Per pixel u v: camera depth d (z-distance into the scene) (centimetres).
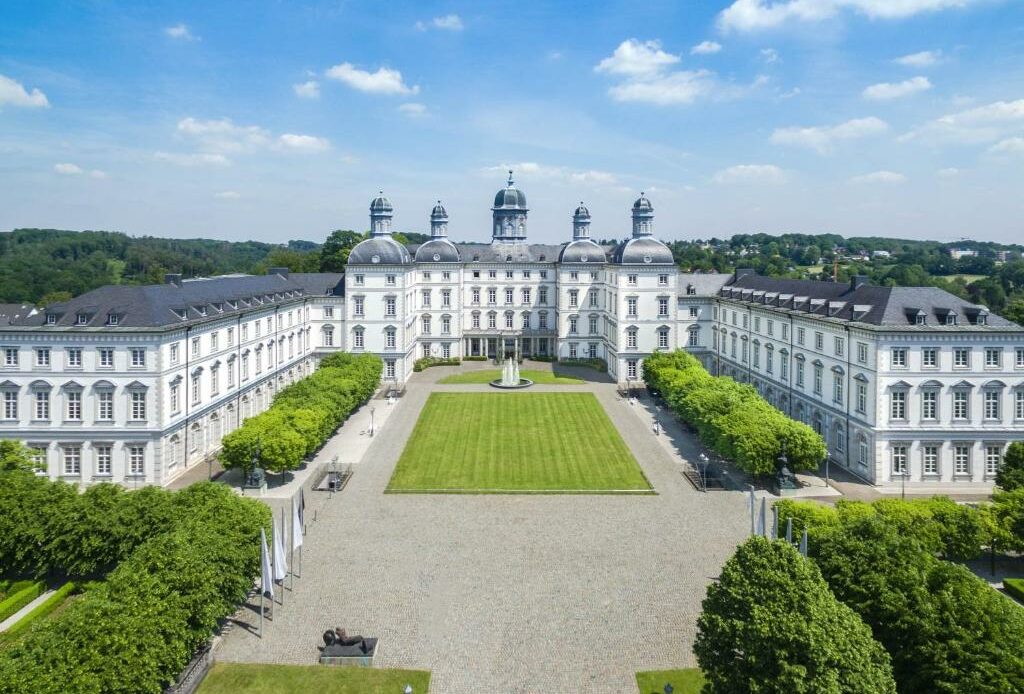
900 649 3706
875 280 19838
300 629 4738
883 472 7756
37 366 7612
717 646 3575
